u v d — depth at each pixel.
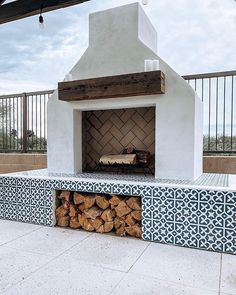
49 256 3.12
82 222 4.11
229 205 3.20
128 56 4.33
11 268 2.81
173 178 4.06
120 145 5.16
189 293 2.36
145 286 2.47
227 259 3.05
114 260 3.02
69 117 4.80
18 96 6.98
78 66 4.71
